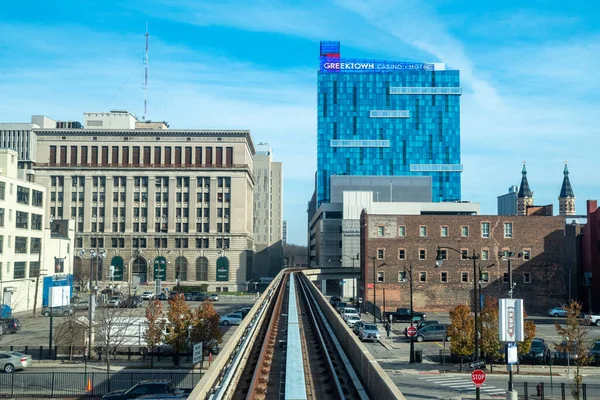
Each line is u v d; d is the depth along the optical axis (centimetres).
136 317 4941
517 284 7988
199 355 3102
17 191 7381
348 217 12212
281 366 1903
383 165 19850
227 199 12294
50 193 12431
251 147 14200
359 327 5528
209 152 12425
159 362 4141
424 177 15588
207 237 12181
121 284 11294
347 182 15500
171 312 4031
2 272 6944
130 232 12206
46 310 7075
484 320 4062
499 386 3462
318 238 14100
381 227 8219
